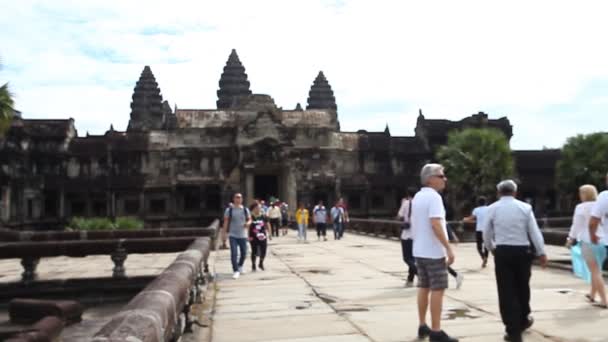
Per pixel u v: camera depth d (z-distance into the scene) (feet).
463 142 214.48
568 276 62.18
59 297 82.33
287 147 235.61
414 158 262.06
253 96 257.75
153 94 380.37
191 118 251.80
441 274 32.81
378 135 267.59
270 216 146.30
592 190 44.68
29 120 242.37
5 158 209.97
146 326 18.39
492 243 34.99
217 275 68.90
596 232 42.19
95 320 67.46
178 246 84.79
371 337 35.65
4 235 113.60
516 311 33.17
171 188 240.94
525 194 263.49
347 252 98.17
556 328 36.96
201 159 244.83
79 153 241.96
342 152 256.52
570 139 223.51
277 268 75.10
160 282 28.73
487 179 209.36
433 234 33.04
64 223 235.20
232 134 245.86
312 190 243.19
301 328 38.70
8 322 63.52
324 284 59.26
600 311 42.16
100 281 83.46
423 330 34.73
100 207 240.94
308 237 145.69
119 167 244.63
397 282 59.67
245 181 233.35
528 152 268.62
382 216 252.62
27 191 225.56
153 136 248.32
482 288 54.03
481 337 35.06
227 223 67.72
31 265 82.58
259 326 39.68
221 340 35.96
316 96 408.05
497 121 270.26
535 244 33.99
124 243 84.43
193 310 42.96
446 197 229.45
